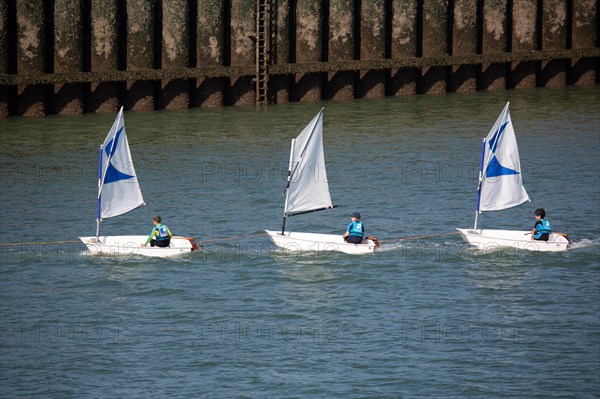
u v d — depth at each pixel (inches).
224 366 4057.6
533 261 5339.6
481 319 4520.2
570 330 4375.0
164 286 4963.1
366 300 4778.5
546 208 6422.2
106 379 3946.9
